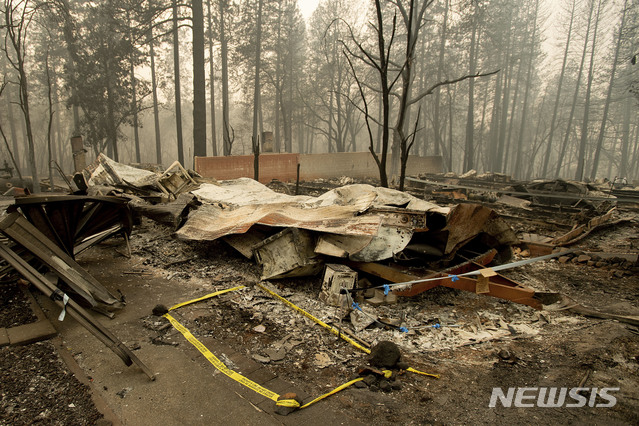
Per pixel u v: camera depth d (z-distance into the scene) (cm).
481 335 475
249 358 391
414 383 359
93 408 304
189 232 705
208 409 310
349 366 387
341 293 521
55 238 518
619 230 1205
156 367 366
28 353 374
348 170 2684
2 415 286
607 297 639
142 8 2695
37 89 3988
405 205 637
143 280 597
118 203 599
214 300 533
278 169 2212
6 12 1523
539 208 1429
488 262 675
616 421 313
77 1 3331
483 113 4728
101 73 2722
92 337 416
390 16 3612
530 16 4362
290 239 575
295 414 308
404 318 511
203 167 1873
